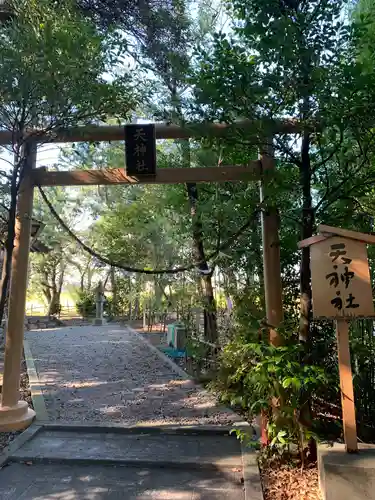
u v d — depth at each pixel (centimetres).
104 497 316
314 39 313
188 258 773
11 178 433
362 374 383
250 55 336
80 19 424
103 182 485
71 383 688
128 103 411
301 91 317
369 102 306
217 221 586
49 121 412
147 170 462
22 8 405
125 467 371
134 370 793
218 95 328
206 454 390
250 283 552
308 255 360
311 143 369
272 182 369
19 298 482
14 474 356
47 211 1568
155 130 473
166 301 1024
